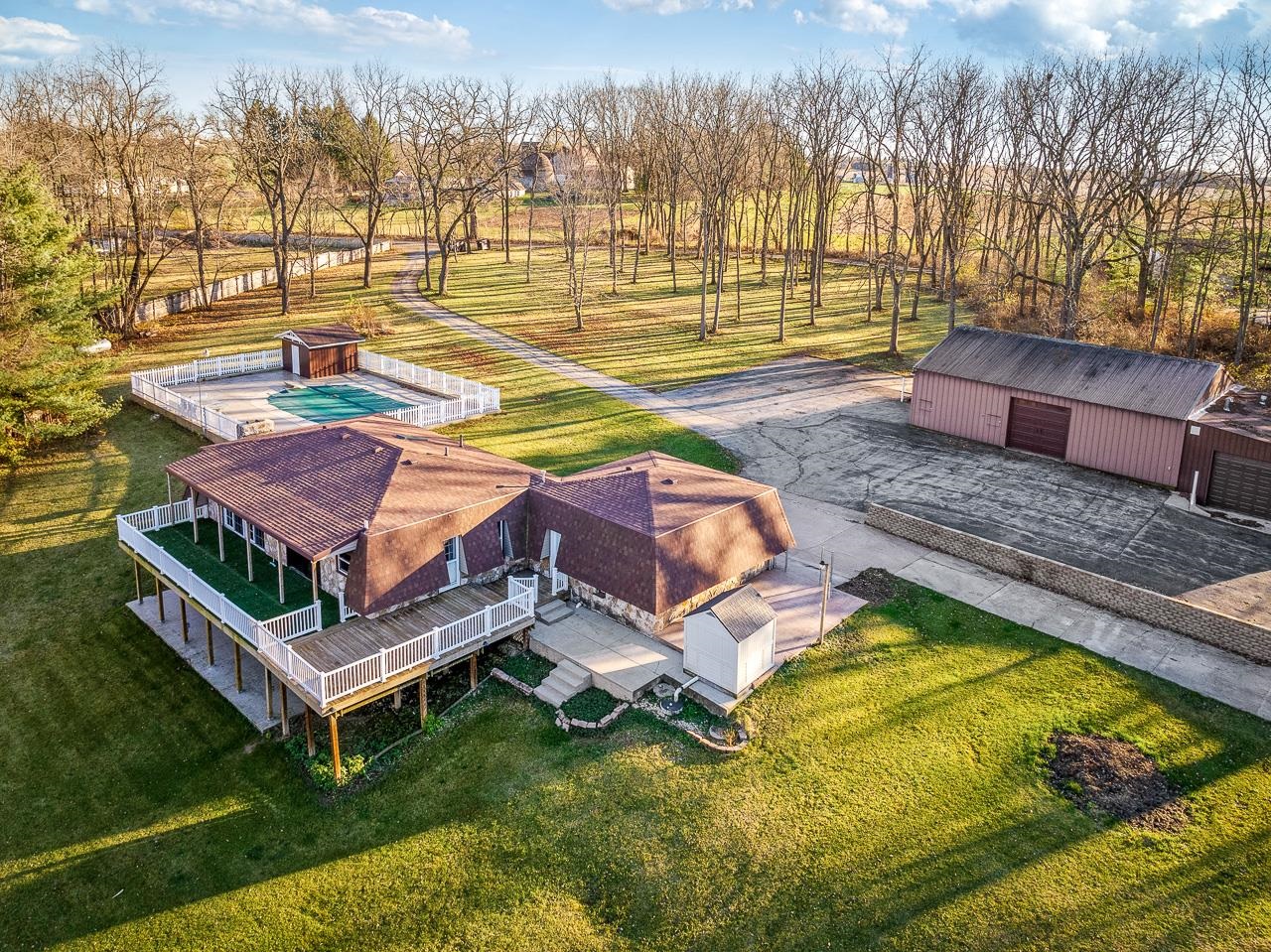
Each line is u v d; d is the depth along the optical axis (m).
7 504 31.62
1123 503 31.22
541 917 15.34
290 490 23.89
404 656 19.52
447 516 23.03
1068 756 18.45
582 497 24.69
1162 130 49.84
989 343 39.38
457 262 87.44
